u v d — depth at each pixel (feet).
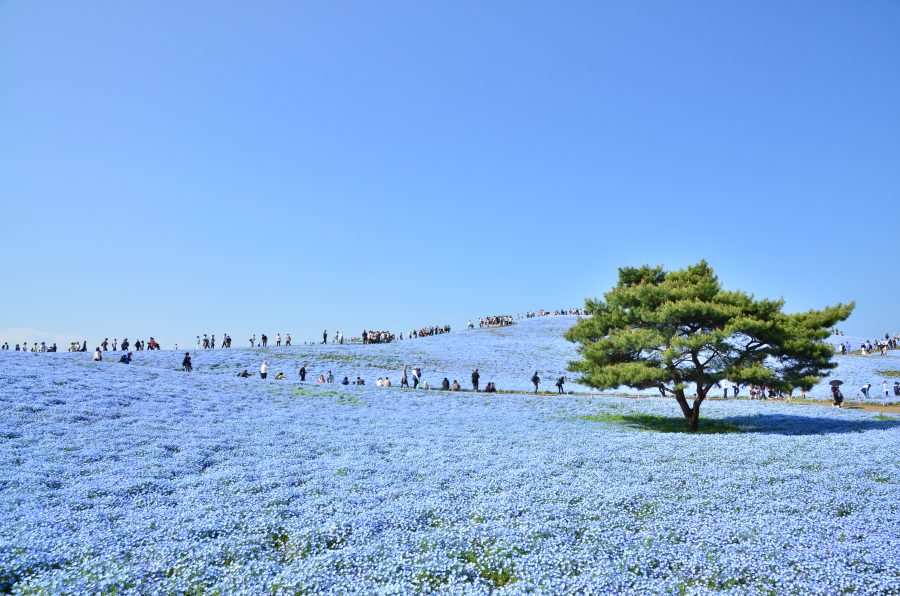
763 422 105.91
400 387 163.94
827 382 191.21
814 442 74.79
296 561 31.91
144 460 59.47
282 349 234.38
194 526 37.81
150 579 29.43
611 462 61.41
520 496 46.24
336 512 42.04
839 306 100.07
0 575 29.43
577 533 37.04
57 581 28.40
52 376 110.22
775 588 27.91
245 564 32.07
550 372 218.79
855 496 45.27
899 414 112.16
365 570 30.58
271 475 54.70
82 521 39.17
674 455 65.72
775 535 35.27
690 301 95.71
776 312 98.68
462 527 37.47
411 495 46.98
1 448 60.59
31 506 42.37
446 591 27.96
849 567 30.25
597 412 126.82
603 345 102.12
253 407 107.04
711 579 29.45
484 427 95.25
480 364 229.25
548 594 26.76
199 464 59.72
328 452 68.44
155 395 105.29
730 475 53.83
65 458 58.34
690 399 153.48
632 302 104.32
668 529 37.50
